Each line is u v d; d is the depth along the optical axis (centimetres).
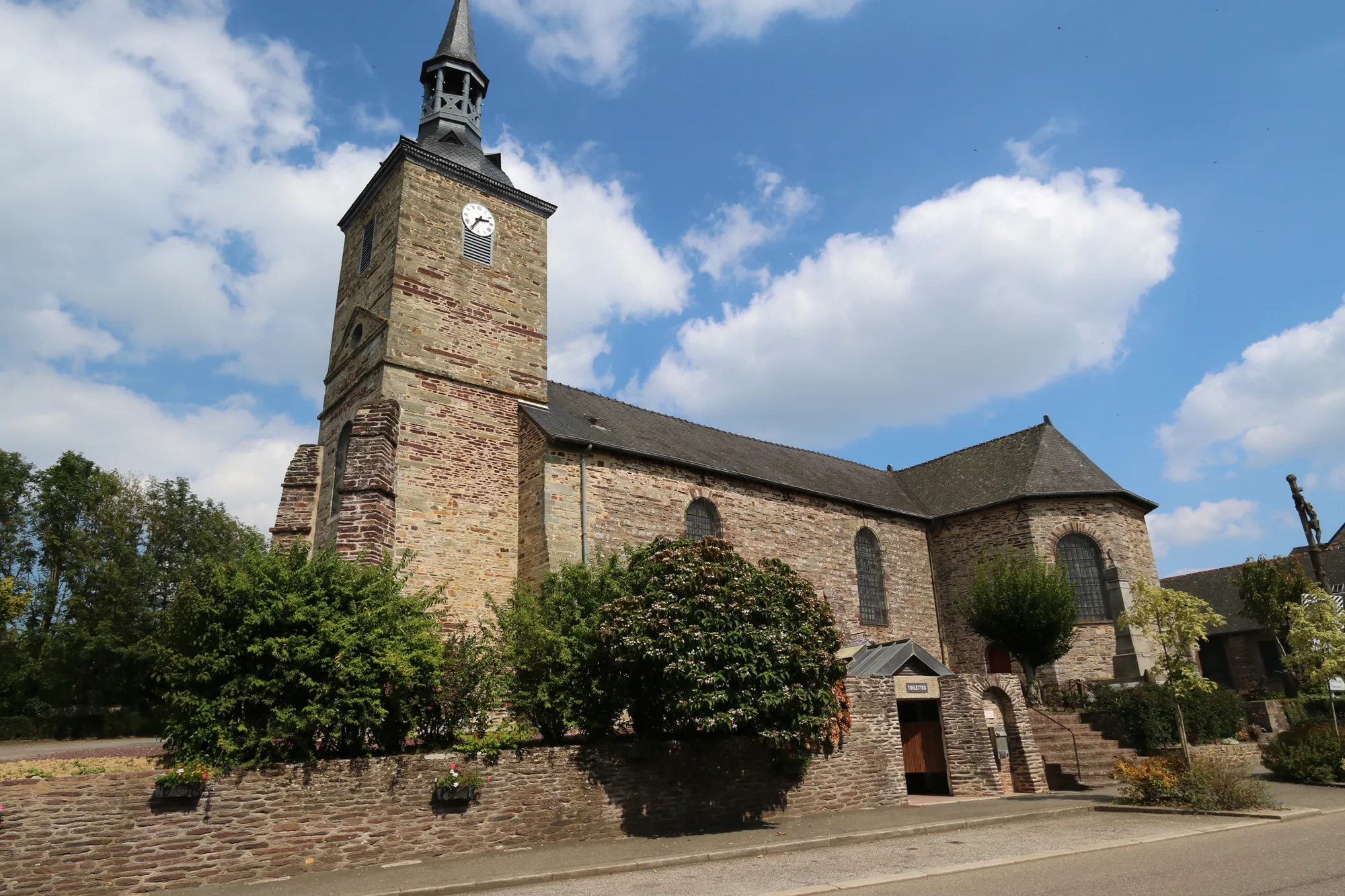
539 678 1260
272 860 938
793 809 1359
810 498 2495
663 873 958
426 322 2047
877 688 1545
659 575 1245
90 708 3412
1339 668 1794
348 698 1013
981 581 2247
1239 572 3328
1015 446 3016
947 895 776
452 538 1889
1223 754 1678
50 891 827
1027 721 1659
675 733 1295
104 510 3700
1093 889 781
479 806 1080
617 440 2145
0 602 2795
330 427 2219
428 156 2189
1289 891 744
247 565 1072
